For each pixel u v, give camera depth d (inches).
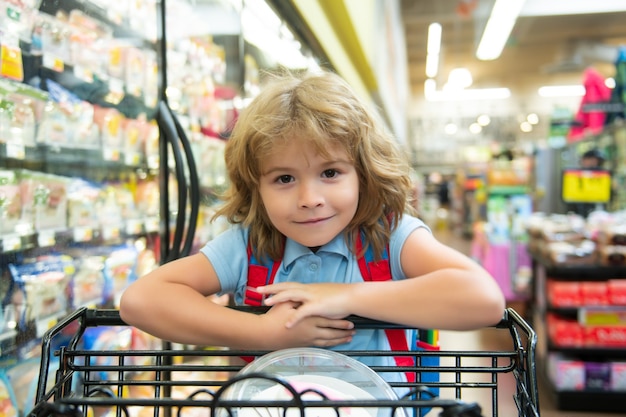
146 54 66.6
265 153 30.3
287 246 36.2
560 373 120.7
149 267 67.7
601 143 209.6
